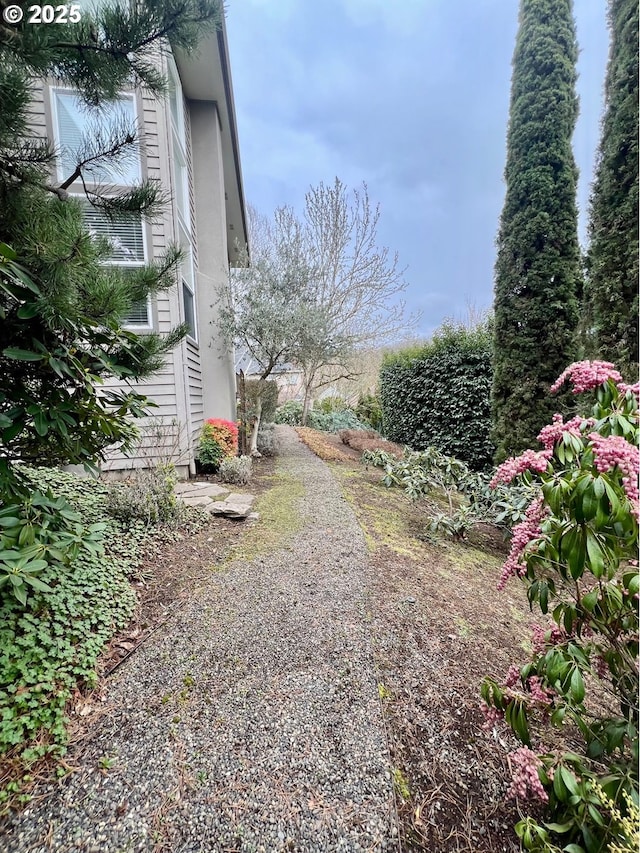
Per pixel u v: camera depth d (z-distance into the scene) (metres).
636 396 1.38
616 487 1.16
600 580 1.27
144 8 1.86
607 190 3.56
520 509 3.44
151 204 2.56
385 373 9.71
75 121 4.19
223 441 5.86
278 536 3.51
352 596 2.57
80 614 2.08
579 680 1.20
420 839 1.25
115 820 1.27
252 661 1.98
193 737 1.56
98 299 1.92
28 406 1.85
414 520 4.18
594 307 3.74
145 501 3.34
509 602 2.71
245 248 9.53
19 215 1.90
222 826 1.26
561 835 1.20
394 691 1.83
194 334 6.46
